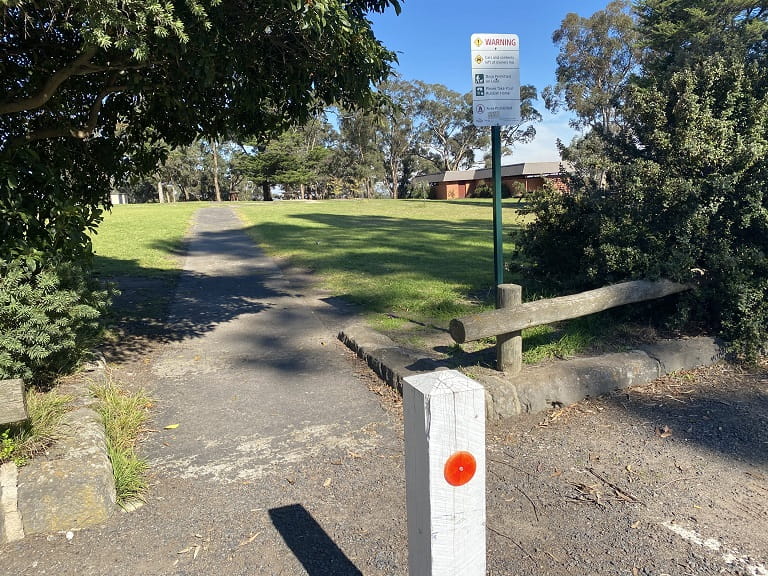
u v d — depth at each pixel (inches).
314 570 101.8
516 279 358.9
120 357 227.1
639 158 236.2
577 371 177.3
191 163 2770.7
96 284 197.9
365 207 1510.8
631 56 1790.1
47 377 168.2
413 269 434.0
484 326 164.2
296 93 220.1
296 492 128.3
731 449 143.7
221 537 112.0
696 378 191.2
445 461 68.1
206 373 210.2
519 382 168.6
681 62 368.2
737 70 228.4
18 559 105.3
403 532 112.7
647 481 129.7
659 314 228.5
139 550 108.2
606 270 226.2
